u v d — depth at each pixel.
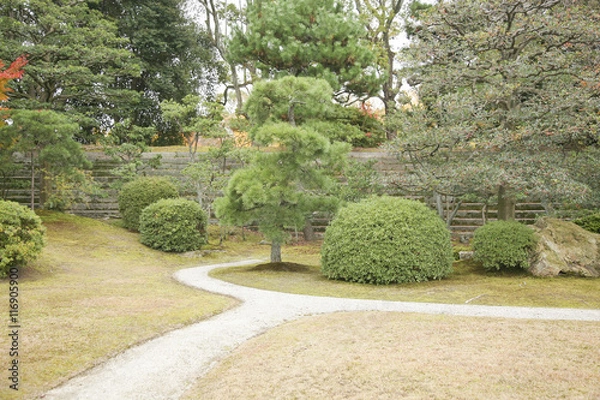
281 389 3.90
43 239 10.00
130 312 6.57
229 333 5.84
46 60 18.78
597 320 6.22
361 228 9.55
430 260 9.33
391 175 11.62
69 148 14.59
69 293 7.77
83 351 5.01
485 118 10.57
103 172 20.33
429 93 11.32
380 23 23.17
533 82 10.34
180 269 12.08
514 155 10.08
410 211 9.73
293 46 17.50
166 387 4.27
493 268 10.33
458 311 6.88
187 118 24.00
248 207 10.73
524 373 4.00
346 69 18.84
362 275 9.33
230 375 4.33
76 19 18.66
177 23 26.70
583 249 9.91
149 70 25.98
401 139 10.86
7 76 11.45
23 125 13.79
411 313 6.63
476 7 9.98
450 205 18.39
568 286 8.62
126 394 4.11
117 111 22.30
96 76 18.34
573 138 10.01
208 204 17.12
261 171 10.78
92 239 14.11
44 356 4.79
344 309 7.14
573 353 4.53
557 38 9.87
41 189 16.36
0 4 18.06
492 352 4.59
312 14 18.66
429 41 10.83
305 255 14.95
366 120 22.20
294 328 5.81
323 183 11.20
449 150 11.07
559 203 15.23
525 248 9.95
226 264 13.29
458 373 4.02
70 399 3.99
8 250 9.03
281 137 10.24
